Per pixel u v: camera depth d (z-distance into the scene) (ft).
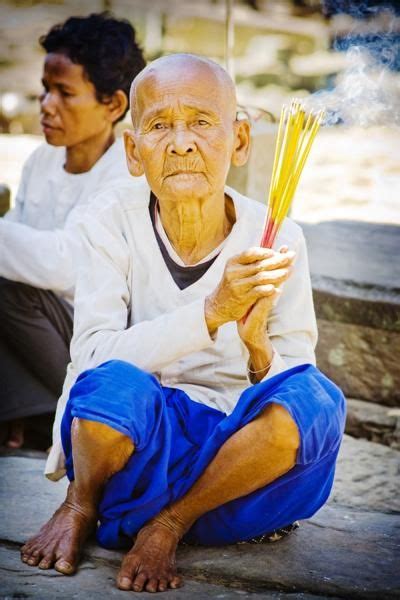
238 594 8.20
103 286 8.96
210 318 8.14
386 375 13.26
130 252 9.05
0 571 8.32
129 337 8.48
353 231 16.61
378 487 11.01
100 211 9.19
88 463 8.16
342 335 13.47
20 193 13.38
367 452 12.00
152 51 40.37
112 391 7.91
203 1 43.39
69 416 8.32
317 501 8.67
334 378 13.65
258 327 8.09
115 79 12.26
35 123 32.30
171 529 8.34
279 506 8.47
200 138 8.30
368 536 9.46
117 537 8.54
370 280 13.62
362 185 21.17
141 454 8.13
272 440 7.82
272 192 8.18
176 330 8.24
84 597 7.95
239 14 43.11
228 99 8.51
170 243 8.97
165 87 8.30
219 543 8.87
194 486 8.27
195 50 42.78
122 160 12.39
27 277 11.36
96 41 12.12
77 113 12.25
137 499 8.34
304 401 7.84
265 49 42.29
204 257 8.95
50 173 13.01
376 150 25.48
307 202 19.40
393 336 13.12
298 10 43.98
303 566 8.67
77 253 11.42
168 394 8.82
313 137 8.05
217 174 8.44
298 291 8.97
